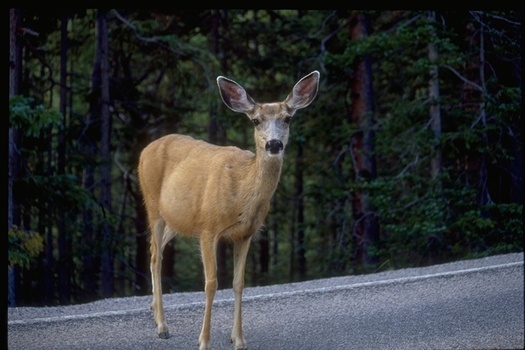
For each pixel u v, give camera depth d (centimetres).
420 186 1789
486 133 1727
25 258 1395
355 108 2044
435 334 870
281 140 805
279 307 1018
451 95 2008
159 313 909
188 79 2320
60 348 863
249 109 824
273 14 2370
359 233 2017
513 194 1814
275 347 850
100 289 2605
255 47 2650
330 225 2264
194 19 2352
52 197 1706
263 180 808
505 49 1753
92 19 2328
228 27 2444
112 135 2412
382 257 1873
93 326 952
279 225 3212
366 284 1111
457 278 1116
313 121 2192
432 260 1759
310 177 2777
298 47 2419
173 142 940
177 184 883
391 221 1995
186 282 2355
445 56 1783
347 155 2262
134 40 2259
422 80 2036
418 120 1902
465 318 923
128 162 2419
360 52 1803
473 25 1895
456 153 1789
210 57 2119
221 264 2384
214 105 2111
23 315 1037
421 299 1022
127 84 2375
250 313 996
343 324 930
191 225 864
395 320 934
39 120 1470
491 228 1678
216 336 897
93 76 2280
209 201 827
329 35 2088
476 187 1825
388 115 2308
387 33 1977
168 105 2595
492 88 1822
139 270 2505
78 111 2797
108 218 1906
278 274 3225
